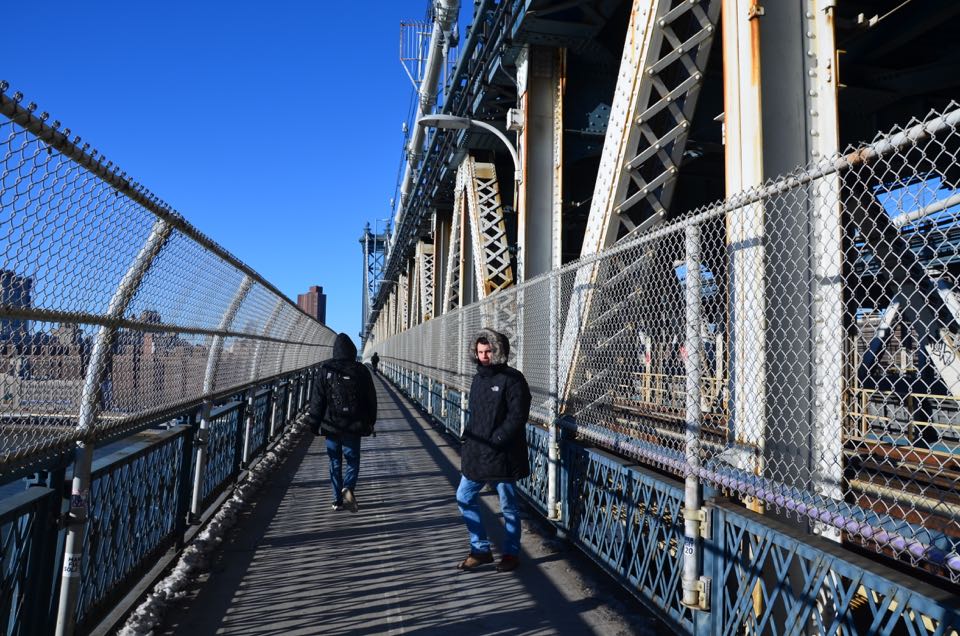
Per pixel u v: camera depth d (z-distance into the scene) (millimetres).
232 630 3844
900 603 2156
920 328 3951
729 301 3762
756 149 3688
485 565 5152
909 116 8055
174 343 4633
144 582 4160
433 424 15469
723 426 4020
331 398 6859
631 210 6238
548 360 6363
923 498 2965
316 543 5684
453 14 18188
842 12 6703
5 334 2281
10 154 2016
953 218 2383
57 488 2799
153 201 3205
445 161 19391
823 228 3131
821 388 3297
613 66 10484
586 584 4746
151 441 4270
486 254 15375
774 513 3355
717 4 5297
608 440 4684
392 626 3951
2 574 2365
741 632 3174
